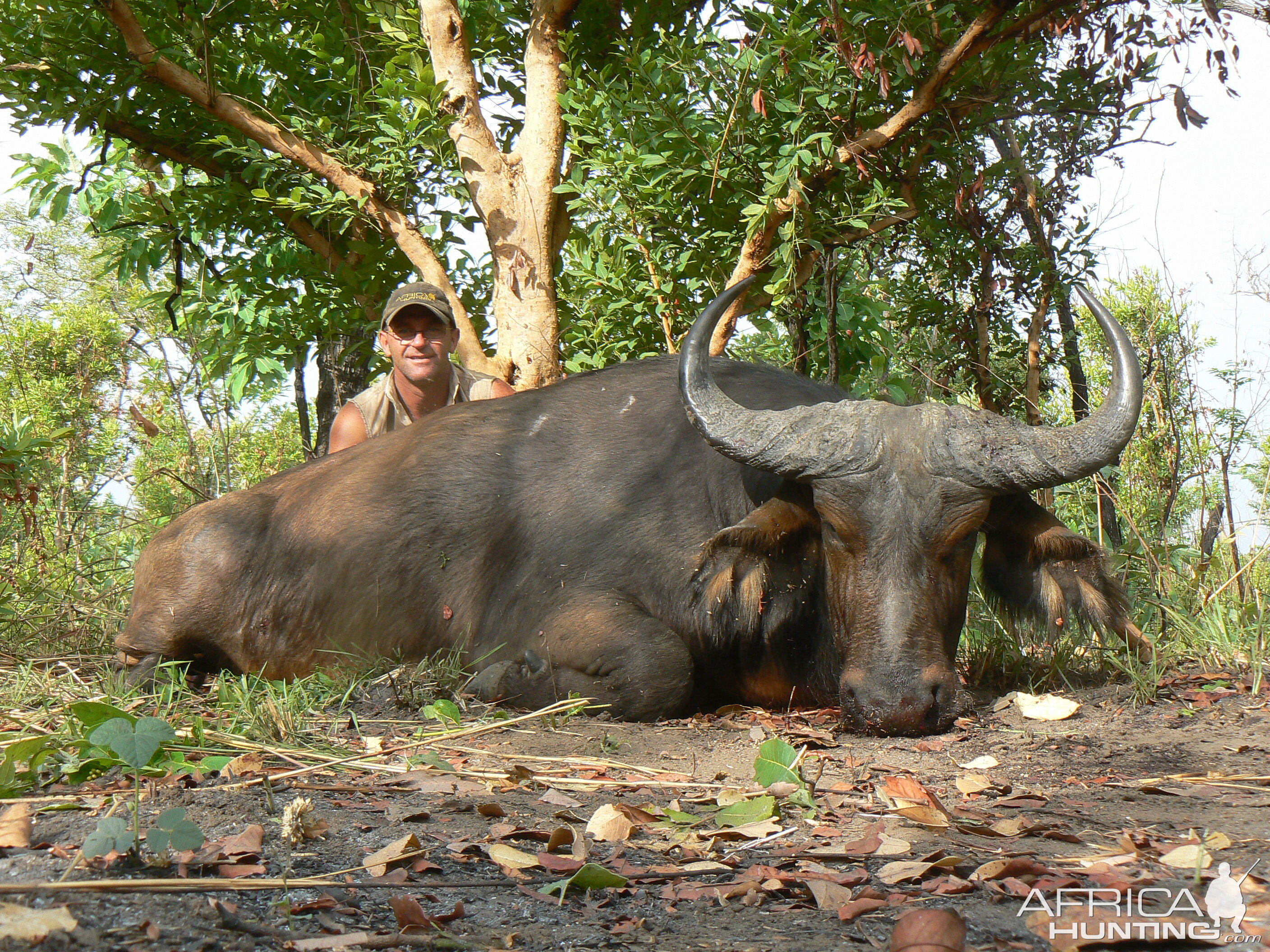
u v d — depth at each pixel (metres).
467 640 5.20
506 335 7.93
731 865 2.52
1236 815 2.98
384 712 4.55
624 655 4.62
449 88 7.87
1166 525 6.52
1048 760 3.72
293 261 8.69
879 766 3.67
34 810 2.74
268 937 1.93
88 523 8.44
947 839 2.76
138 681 5.32
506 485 5.36
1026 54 6.81
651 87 6.83
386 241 8.54
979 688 5.13
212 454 9.84
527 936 2.02
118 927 1.90
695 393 4.71
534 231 7.93
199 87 7.70
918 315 8.15
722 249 7.41
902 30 6.16
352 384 10.43
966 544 4.38
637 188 6.93
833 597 4.48
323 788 3.14
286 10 8.55
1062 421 7.86
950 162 7.23
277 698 4.49
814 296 7.52
